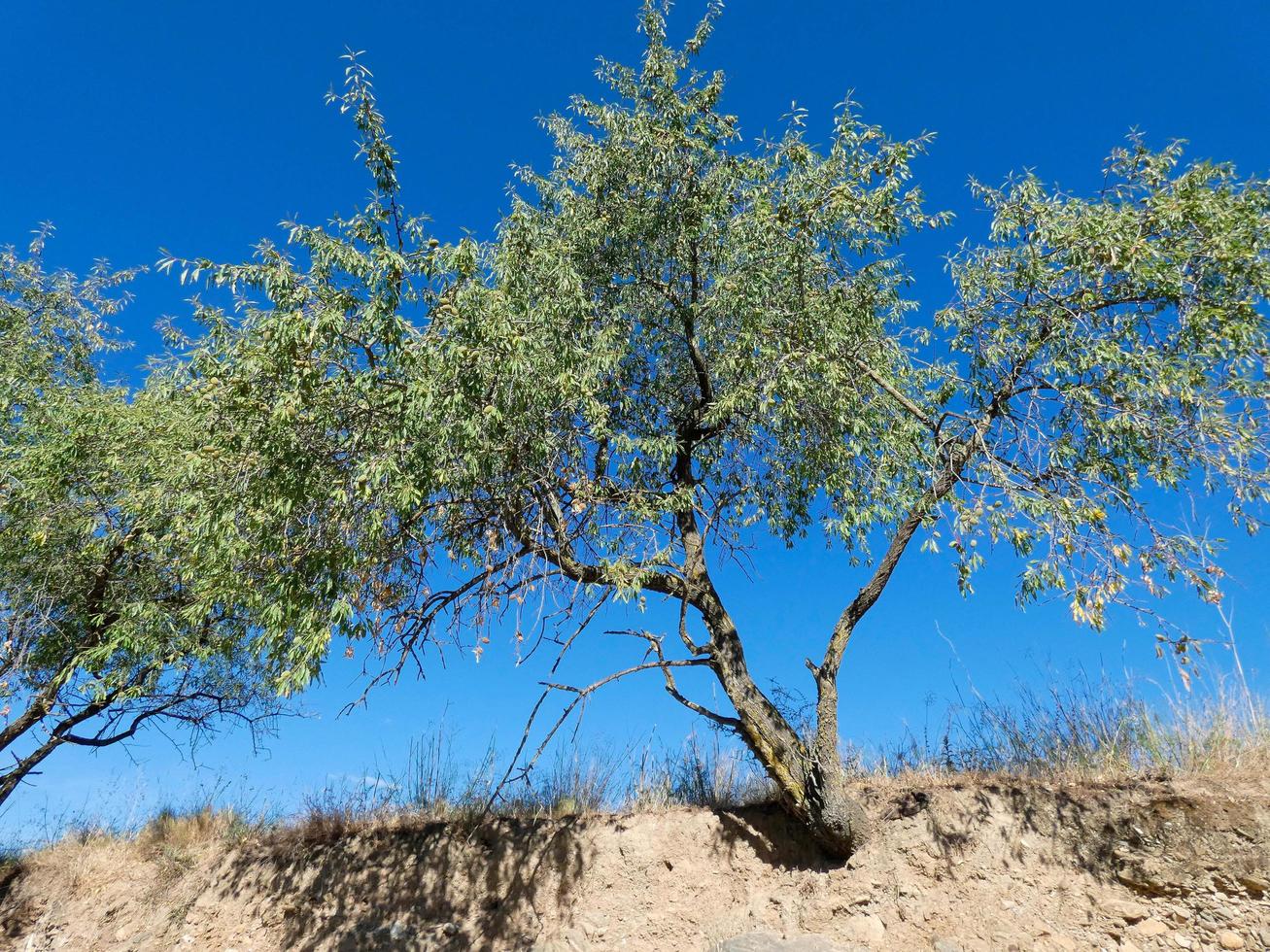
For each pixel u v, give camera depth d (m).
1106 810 6.90
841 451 8.62
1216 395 6.48
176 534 9.01
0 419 11.48
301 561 6.63
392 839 9.77
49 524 10.28
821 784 7.38
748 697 7.74
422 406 6.25
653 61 9.64
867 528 8.63
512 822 9.38
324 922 9.21
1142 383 6.48
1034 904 6.68
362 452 6.67
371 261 6.82
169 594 10.73
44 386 12.48
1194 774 7.09
